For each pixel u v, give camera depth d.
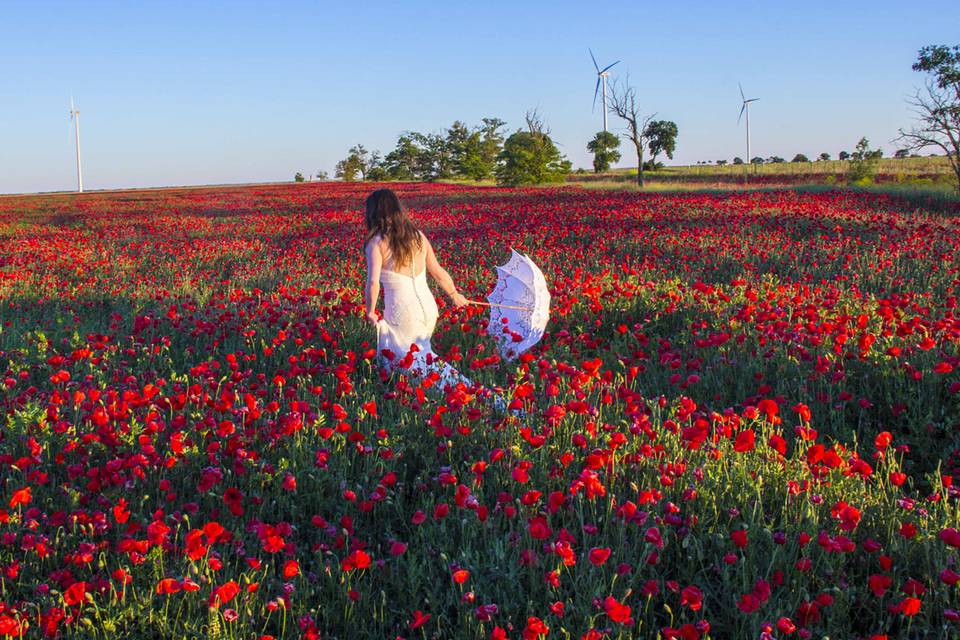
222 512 3.18
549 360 5.51
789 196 23.28
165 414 4.14
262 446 3.78
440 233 16.58
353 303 6.88
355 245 14.22
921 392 4.37
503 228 15.89
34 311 8.59
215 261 13.76
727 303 6.93
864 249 10.88
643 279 9.03
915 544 2.84
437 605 2.66
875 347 5.16
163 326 7.20
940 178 37.22
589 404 3.97
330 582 2.72
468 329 5.46
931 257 10.02
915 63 29.33
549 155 59.03
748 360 5.31
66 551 2.93
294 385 5.07
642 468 3.37
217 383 4.81
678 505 3.18
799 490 3.07
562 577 2.70
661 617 2.67
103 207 38.12
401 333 5.19
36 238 19.22
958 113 29.19
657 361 5.56
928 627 2.44
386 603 2.74
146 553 2.73
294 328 6.41
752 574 2.70
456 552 2.94
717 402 4.71
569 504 3.06
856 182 41.53
